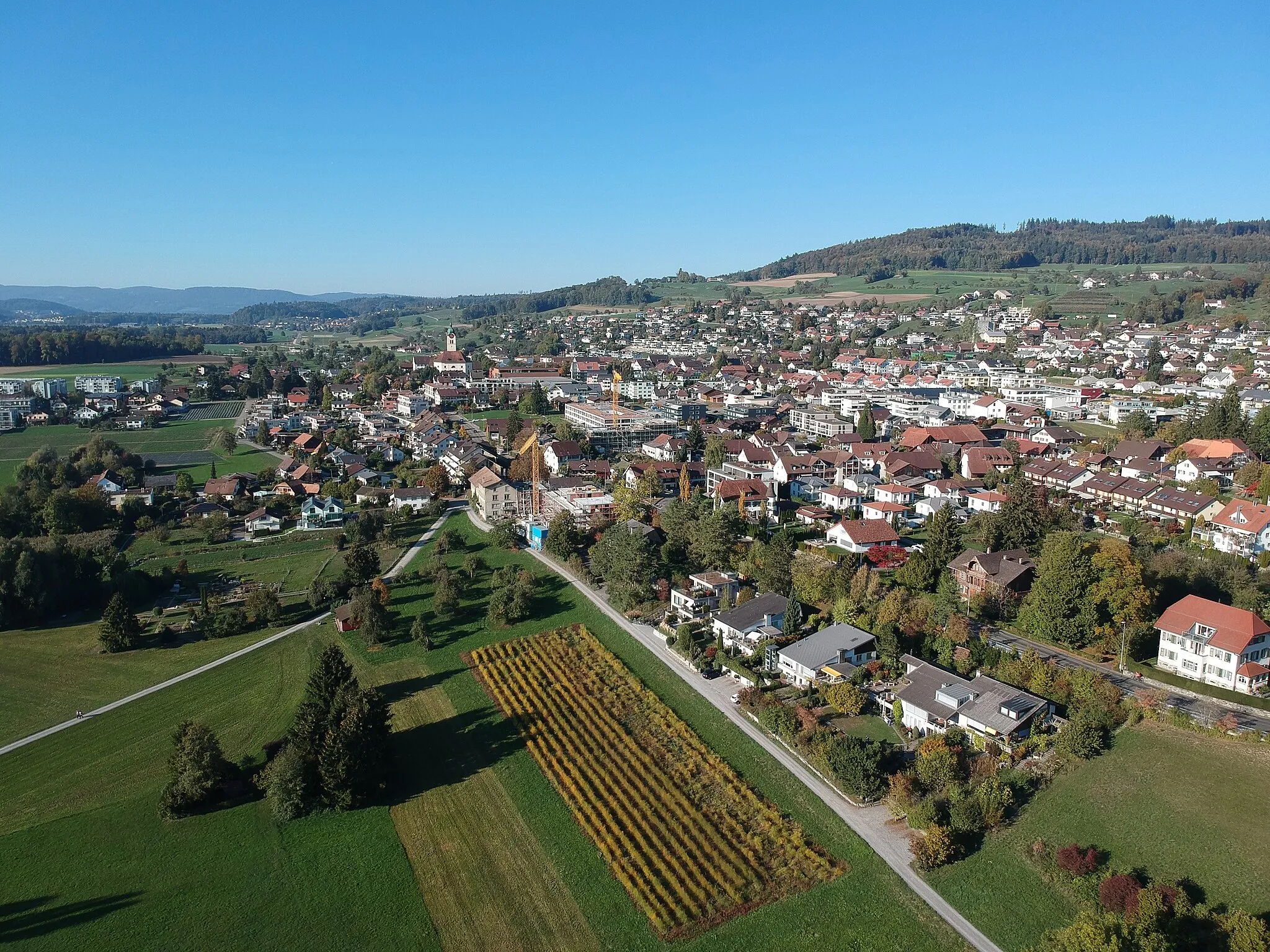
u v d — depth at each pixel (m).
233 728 86.50
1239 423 171.62
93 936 58.78
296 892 62.91
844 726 80.88
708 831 67.69
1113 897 55.56
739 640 97.75
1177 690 80.69
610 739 81.88
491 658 100.62
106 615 105.19
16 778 78.12
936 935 55.97
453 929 59.03
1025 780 69.06
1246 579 97.25
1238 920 50.50
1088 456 174.50
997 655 85.56
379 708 78.12
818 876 61.88
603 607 112.69
